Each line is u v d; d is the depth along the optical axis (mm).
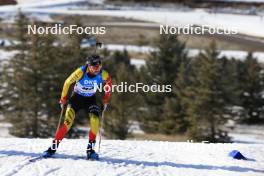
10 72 90875
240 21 197500
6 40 138375
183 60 103312
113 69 101000
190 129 81000
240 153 20000
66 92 17531
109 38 160750
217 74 89750
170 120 87125
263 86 113250
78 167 16344
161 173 16406
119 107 78250
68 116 17688
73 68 89562
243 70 114500
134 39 160875
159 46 100562
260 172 17281
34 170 15648
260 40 168625
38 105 84750
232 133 96875
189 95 89688
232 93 95562
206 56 93125
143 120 90250
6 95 89500
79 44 90562
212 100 87188
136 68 117500
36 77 87188
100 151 19609
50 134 85000
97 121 17750
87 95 17797
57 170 15805
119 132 77688
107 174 15648
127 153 19609
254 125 108438
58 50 89750
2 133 87062
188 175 16312
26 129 84312
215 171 17094
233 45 157000
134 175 15812
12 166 15969
